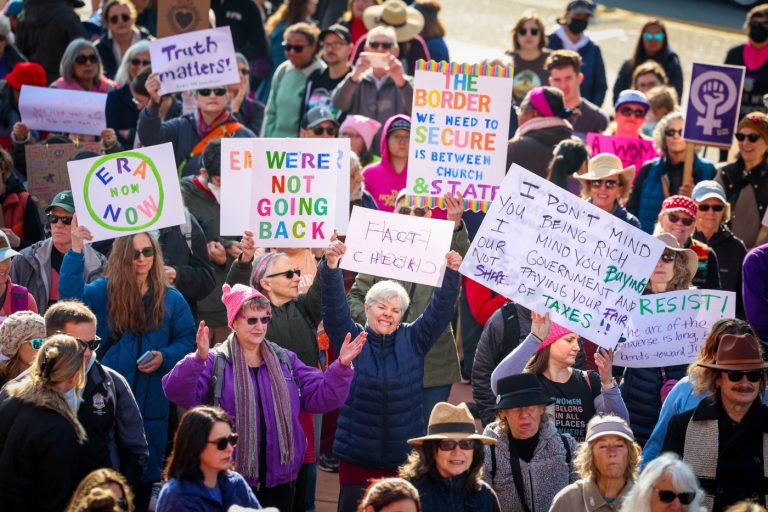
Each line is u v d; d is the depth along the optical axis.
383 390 28.67
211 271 34.38
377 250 30.22
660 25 59.53
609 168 37.19
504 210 28.77
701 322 30.47
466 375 42.19
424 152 33.25
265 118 52.56
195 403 25.78
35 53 53.47
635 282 28.62
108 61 54.03
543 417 25.72
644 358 30.36
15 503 23.59
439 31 57.84
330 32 50.62
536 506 25.09
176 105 46.88
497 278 28.73
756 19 54.94
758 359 25.23
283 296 30.33
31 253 33.31
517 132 41.81
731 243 39.19
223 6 57.81
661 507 21.92
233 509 21.00
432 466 23.78
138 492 29.16
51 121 43.06
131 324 29.86
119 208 31.38
